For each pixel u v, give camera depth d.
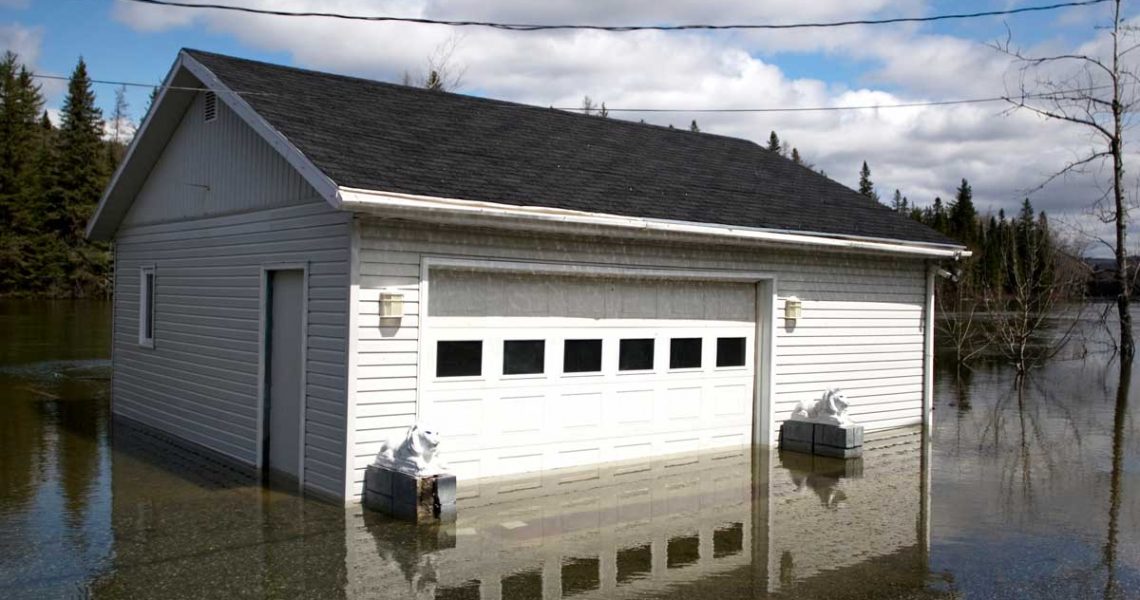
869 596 5.88
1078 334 29.44
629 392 10.27
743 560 6.63
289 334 9.06
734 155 14.69
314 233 8.40
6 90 45.53
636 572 6.30
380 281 8.01
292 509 7.77
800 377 11.76
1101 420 13.85
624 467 9.98
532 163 10.24
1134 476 9.78
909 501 8.59
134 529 7.06
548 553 6.70
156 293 12.01
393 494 7.62
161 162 11.92
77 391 15.33
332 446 8.06
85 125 46.34
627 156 12.18
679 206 10.33
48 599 5.49
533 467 9.41
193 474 9.15
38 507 7.70
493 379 9.02
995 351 25.44
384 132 9.50
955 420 13.87
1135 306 58.78
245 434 9.67
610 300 10.05
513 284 9.19
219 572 6.05
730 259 10.95
